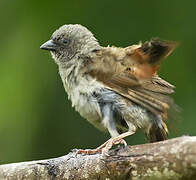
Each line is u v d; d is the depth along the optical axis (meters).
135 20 15.06
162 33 14.95
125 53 10.12
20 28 15.23
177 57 14.72
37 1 15.46
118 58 10.07
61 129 14.34
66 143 14.32
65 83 10.91
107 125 9.97
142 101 9.70
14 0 15.70
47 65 14.57
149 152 8.35
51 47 11.44
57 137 14.30
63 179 9.35
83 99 10.20
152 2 15.08
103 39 15.09
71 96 10.59
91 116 10.30
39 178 9.56
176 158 8.05
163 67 14.66
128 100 9.90
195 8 14.98
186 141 8.05
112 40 15.05
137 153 8.48
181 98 14.33
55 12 15.39
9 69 14.57
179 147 8.05
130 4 15.12
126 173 8.59
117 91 9.88
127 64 9.98
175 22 14.97
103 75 9.99
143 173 8.40
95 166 8.99
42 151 14.22
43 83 14.44
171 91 9.83
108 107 9.98
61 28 11.49
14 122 14.16
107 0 15.26
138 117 9.94
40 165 9.59
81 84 10.20
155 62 9.67
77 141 14.33
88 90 10.08
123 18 15.12
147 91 9.71
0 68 14.64
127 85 9.82
